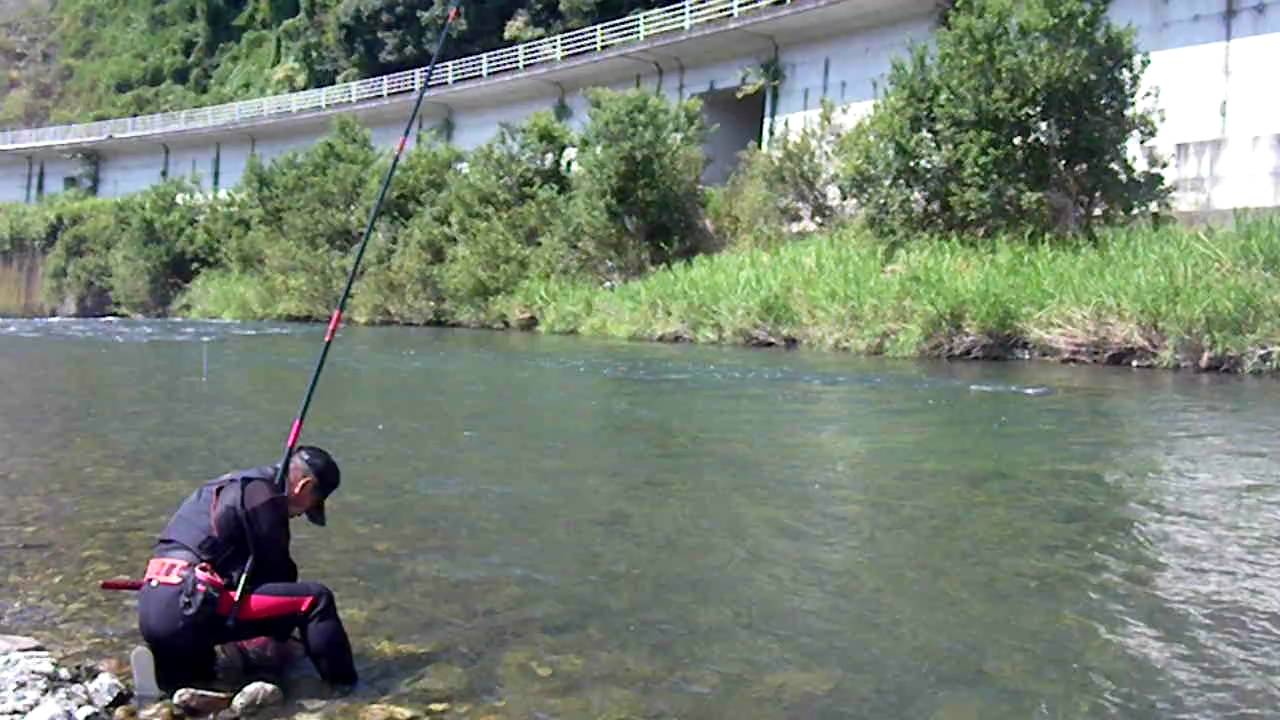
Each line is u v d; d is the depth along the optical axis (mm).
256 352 17391
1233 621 4176
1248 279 13078
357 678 3783
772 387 11398
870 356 15117
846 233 21047
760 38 31547
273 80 64125
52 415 9758
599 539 5402
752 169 25797
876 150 19641
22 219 53219
